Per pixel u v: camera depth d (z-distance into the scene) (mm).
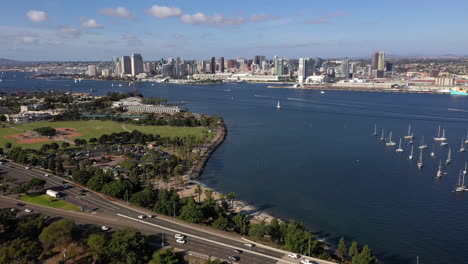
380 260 186375
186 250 176125
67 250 171375
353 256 175875
